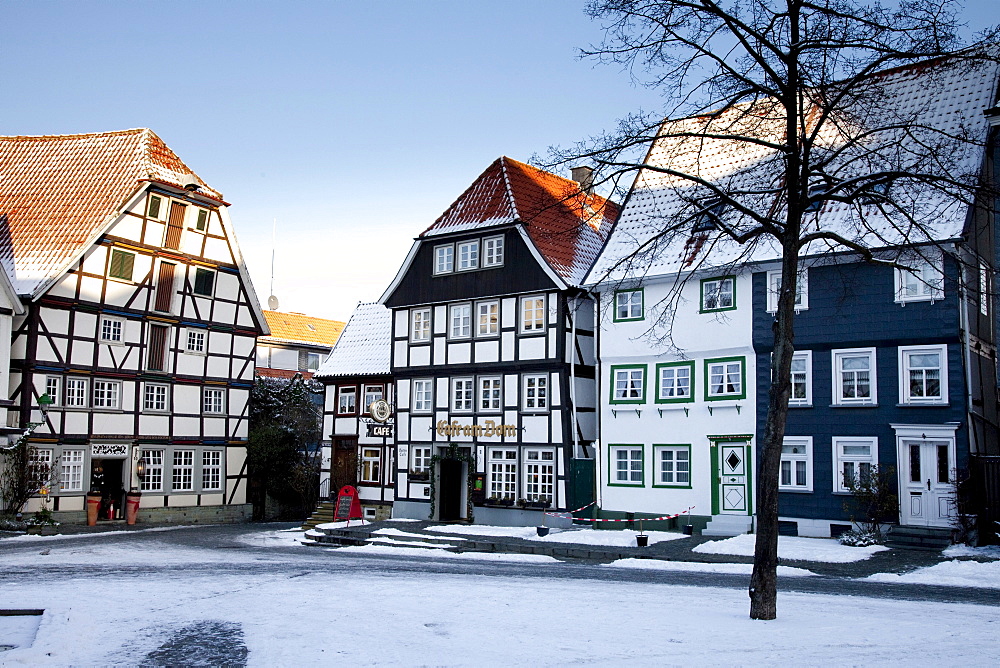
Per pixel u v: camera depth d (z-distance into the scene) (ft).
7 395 98.78
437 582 54.03
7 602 45.50
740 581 55.72
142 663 32.42
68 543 86.17
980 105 77.15
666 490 88.07
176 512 116.37
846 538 72.23
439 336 105.50
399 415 108.37
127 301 111.96
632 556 69.41
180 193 117.39
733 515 83.30
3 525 95.20
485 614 41.34
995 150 76.23
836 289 78.59
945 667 30.63
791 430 80.18
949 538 68.90
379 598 46.47
